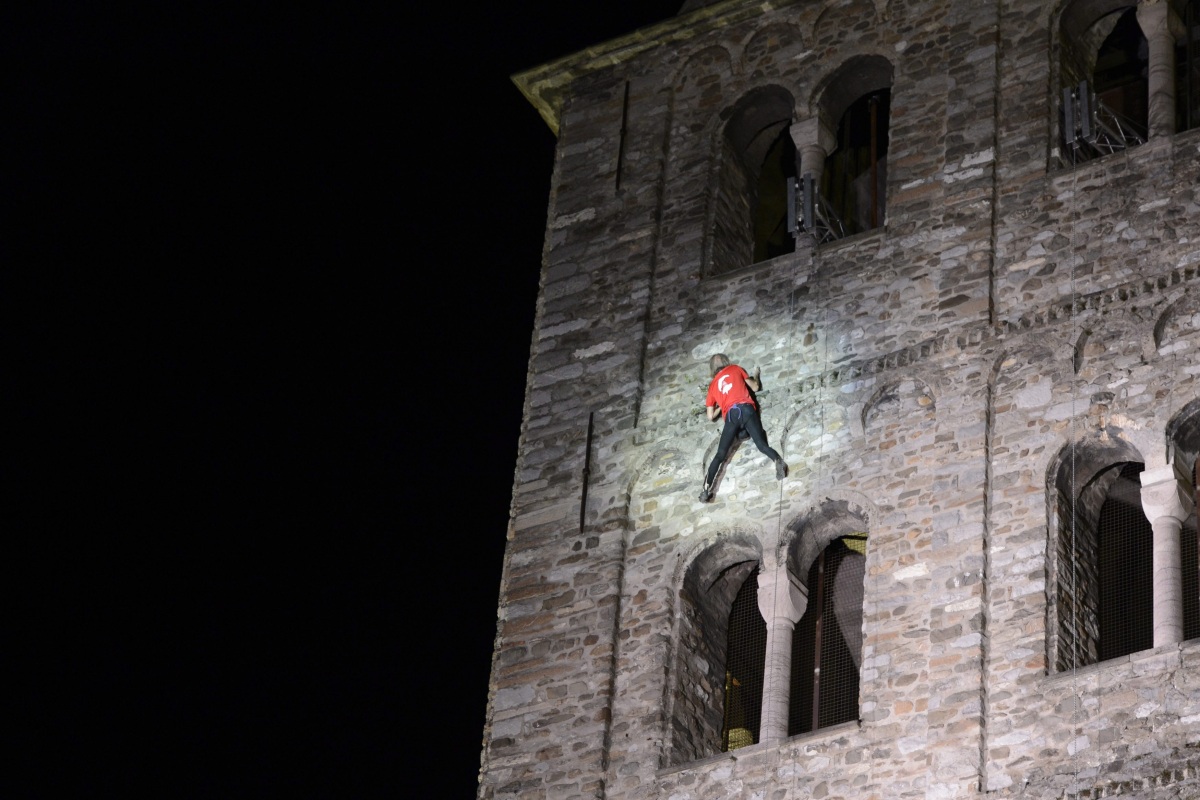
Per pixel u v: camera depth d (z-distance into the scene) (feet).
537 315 190.08
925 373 171.42
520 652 173.37
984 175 177.99
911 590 162.40
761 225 195.42
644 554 174.29
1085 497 164.96
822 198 185.98
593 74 201.87
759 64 194.80
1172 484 159.22
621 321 186.19
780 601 167.63
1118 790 148.66
